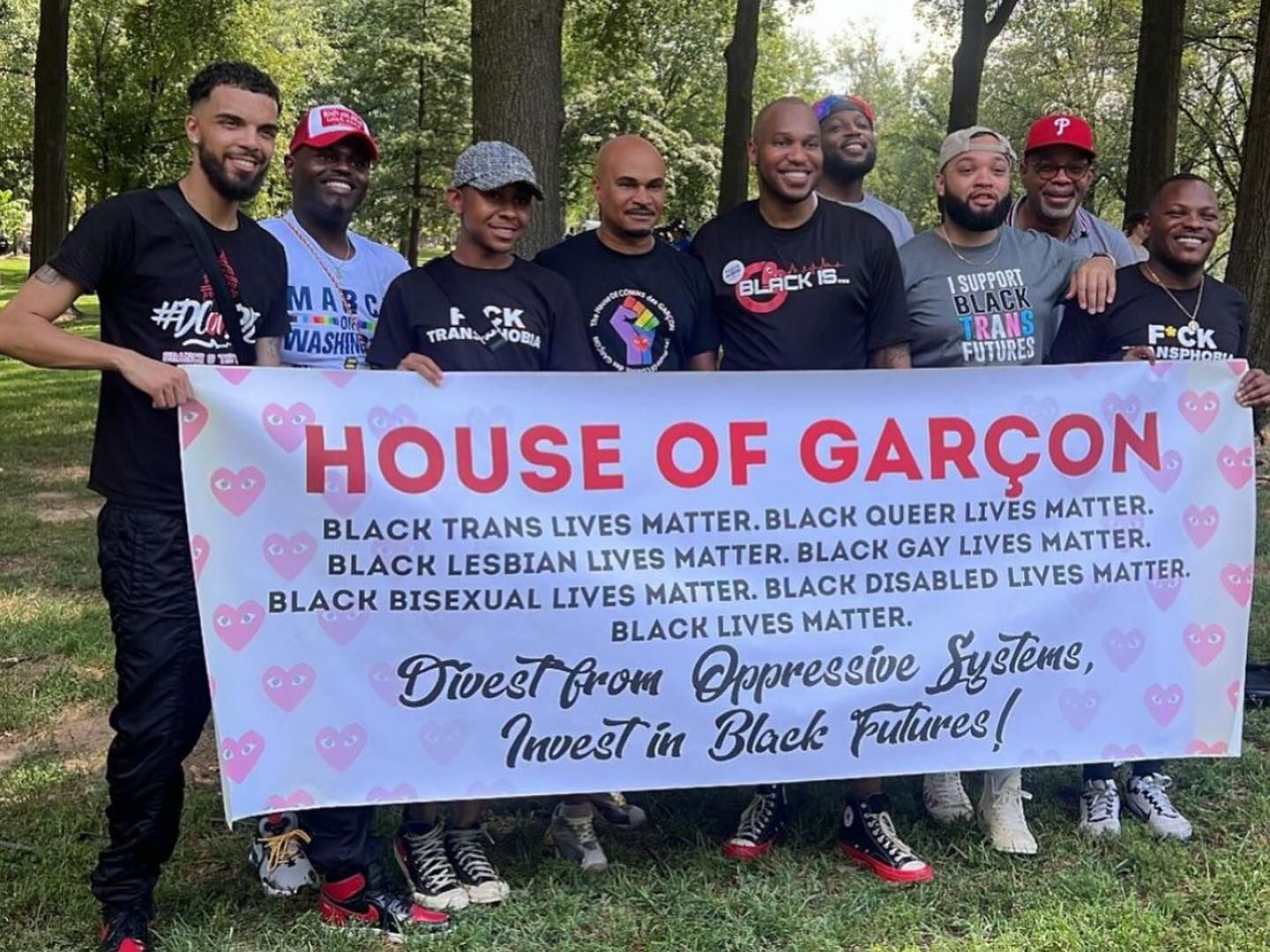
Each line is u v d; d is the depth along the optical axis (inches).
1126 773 162.1
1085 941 120.8
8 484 377.1
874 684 137.2
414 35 1531.7
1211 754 144.6
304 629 124.3
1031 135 167.3
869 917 127.0
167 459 116.3
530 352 131.0
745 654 134.6
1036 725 140.6
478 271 131.5
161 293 113.7
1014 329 147.6
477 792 129.4
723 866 139.6
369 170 146.6
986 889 133.3
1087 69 1316.4
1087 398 141.0
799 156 135.9
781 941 124.1
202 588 118.8
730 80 649.6
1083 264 149.6
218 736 121.3
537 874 137.2
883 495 137.5
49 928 123.6
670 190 1571.1
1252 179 424.5
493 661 129.4
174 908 128.6
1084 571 141.5
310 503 123.6
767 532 135.1
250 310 119.7
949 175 145.2
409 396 126.5
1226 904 127.4
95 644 216.7
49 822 147.8
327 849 125.0
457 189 130.1
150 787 115.7
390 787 126.8
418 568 127.2
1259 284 424.2
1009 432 139.7
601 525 131.6
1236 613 144.6
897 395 137.6
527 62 291.1
